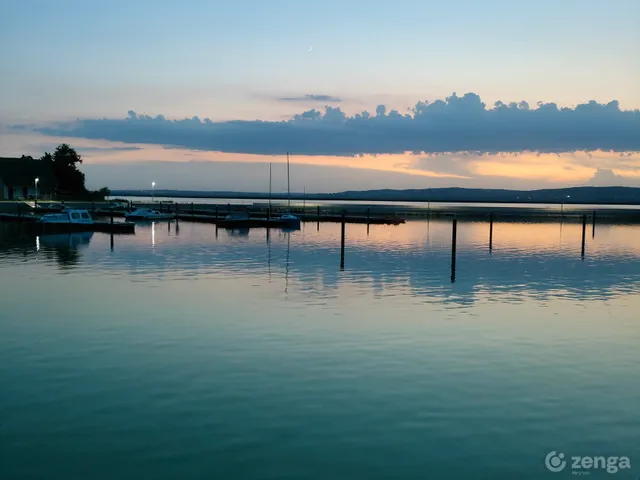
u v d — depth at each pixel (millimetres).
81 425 12375
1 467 10703
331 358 17031
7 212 95438
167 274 33844
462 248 51906
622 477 10523
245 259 41812
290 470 10656
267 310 23578
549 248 52406
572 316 23094
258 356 17188
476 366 16453
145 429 12203
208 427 12312
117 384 14781
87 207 111375
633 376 15820
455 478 10469
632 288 30109
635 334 20312
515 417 12984
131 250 47844
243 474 10508
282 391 14344
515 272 35844
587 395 14367
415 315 22875
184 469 10664
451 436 12023
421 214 136375
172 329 20344
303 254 45594
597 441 11930
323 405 13500
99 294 27109
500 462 11023
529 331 20531
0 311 23219
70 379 15141
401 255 45375
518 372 16016
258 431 12141
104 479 10359
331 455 11195
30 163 117688
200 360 16766
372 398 13938
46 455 11148
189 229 75188
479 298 26734
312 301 25578
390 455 11219
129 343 18547
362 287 29484
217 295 26953
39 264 38312
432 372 15891
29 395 14016
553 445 11719
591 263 41000
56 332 19906
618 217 125812
